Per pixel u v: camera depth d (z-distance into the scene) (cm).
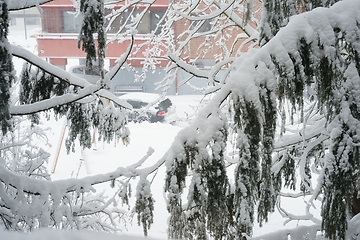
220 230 350
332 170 341
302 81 325
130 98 1859
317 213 920
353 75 332
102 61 355
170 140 1576
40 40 1419
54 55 1437
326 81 330
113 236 115
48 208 390
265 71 324
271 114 324
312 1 425
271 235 458
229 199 362
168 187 338
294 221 873
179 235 358
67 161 1309
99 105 555
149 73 2045
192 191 336
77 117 533
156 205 931
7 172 395
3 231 112
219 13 614
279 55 324
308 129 560
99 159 1323
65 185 400
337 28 335
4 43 313
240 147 326
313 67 326
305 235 461
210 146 340
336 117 338
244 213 340
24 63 489
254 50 350
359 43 330
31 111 407
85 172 1206
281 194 573
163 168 1217
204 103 733
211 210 341
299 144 546
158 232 775
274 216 895
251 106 320
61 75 425
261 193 352
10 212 394
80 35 346
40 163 545
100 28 345
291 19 339
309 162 578
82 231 118
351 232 431
